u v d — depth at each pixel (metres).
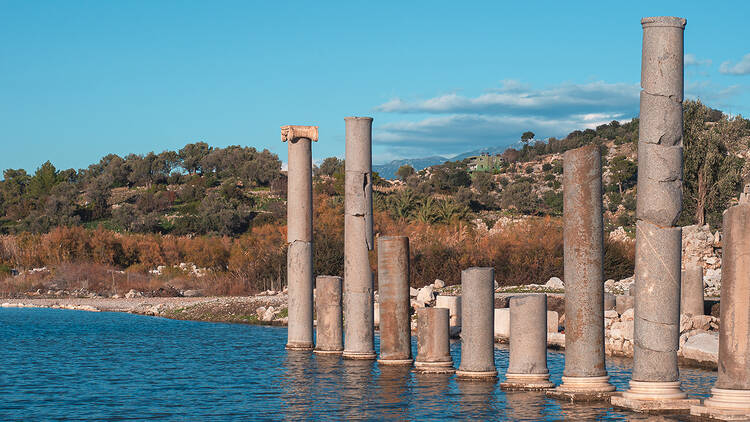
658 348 14.52
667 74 14.37
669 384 14.55
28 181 134.25
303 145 25.62
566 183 16.14
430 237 48.91
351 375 20.20
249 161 123.38
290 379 19.78
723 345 13.36
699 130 56.16
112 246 67.75
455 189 115.94
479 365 19.09
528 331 17.64
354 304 23.52
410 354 22.12
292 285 26.11
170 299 53.50
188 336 31.86
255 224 93.19
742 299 13.14
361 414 15.14
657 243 14.51
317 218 55.44
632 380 14.98
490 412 15.04
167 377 20.53
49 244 67.25
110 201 115.19
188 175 129.75
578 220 15.99
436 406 15.77
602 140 144.00
